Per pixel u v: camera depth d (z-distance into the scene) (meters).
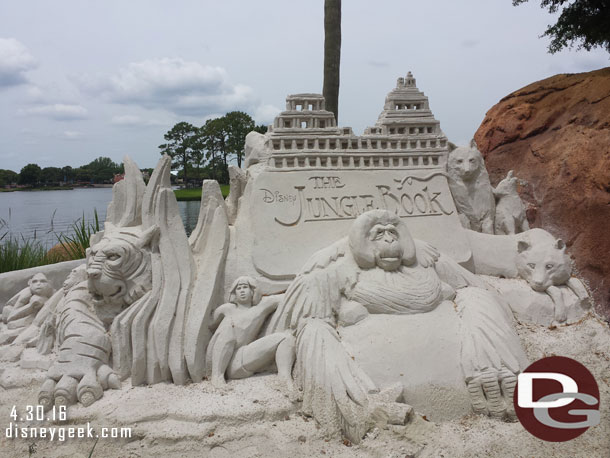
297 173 4.05
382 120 4.41
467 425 2.88
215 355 3.25
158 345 3.23
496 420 2.92
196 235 3.85
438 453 2.58
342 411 2.77
